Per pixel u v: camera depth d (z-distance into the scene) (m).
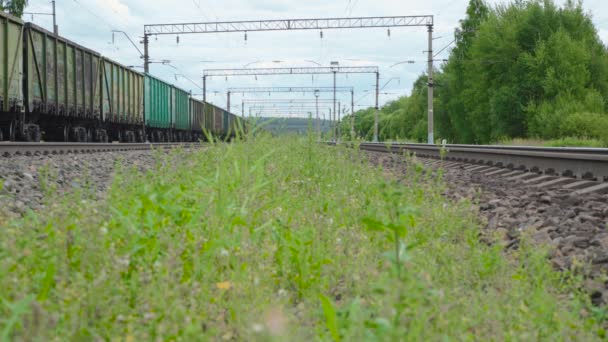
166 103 41.97
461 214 6.36
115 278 3.37
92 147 21.72
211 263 4.12
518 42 52.25
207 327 3.12
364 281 3.80
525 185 11.15
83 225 4.27
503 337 3.22
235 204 5.33
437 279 3.83
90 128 28.89
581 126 42.53
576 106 44.62
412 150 30.52
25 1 40.84
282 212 6.20
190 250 4.13
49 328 2.67
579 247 5.59
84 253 3.78
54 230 4.22
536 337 3.26
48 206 5.95
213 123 59.34
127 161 17.30
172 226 4.48
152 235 4.25
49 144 17.61
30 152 15.93
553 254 5.39
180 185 5.75
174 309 3.02
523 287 3.95
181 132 48.50
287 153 11.88
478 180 12.45
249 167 6.37
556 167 12.64
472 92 57.72
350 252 4.60
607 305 3.97
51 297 3.32
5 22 18.70
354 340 2.73
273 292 3.95
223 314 3.47
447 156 22.95
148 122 37.34
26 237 3.99
